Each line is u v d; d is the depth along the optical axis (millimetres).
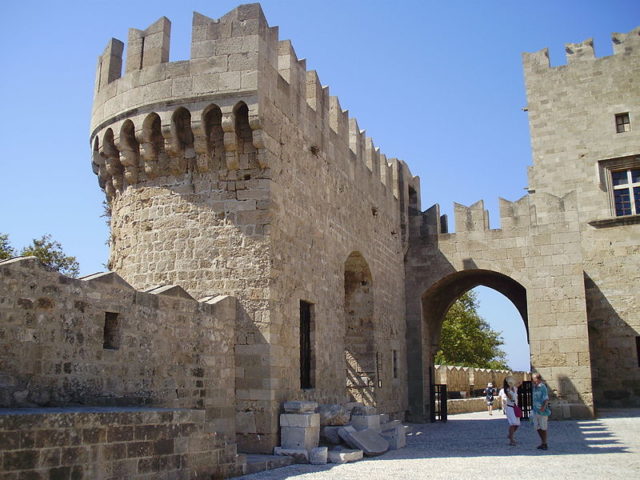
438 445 18812
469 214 30844
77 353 11297
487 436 21453
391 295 28344
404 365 29859
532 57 34750
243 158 16469
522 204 29781
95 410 10086
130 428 10219
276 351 15656
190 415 11523
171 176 17016
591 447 17172
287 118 17672
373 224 26047
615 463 13914
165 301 13453
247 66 16078
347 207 22641
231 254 16125
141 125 16766
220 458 12172
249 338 15578
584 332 27484
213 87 16156
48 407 10570
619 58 33094
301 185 18328
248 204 16234
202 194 16625
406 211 31531
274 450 14875
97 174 18969
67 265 33781
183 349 13781
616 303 30719
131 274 17094
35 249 33344
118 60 18312
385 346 26641
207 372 14383
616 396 30156
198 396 14023
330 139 21250
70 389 11109
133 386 12383
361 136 25625
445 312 34000
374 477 12203
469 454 16156
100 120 17797
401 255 30672
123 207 17781
